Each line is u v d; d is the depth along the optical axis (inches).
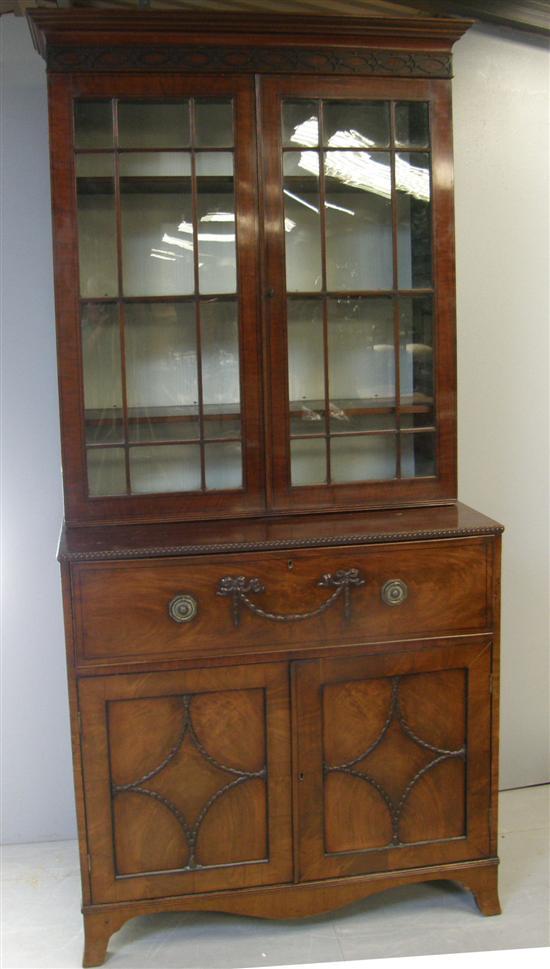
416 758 73.2
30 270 83.5
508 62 87.7
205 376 74.9
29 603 87.6
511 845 86.4
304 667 70.1
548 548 95.3
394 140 74.5
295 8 85.7
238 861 72.2
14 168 82.1
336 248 75.5
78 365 72.3
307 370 75.8
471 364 91.0
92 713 68.6
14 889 82.0
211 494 75.2
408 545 70.0
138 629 68.0
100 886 70.8
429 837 74.6
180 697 69.4
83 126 70.9
